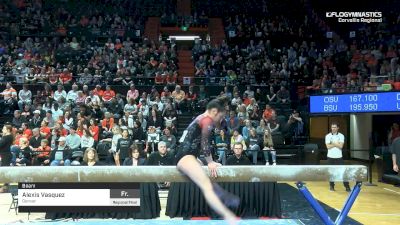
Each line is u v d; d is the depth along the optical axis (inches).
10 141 460.4
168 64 799.7
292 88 774.5
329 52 869.2
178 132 622.5
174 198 333.4
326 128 740.7
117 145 472.7
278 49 908.6
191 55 936.3
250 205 327.9
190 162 177.6
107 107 644.1
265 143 554.3
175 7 1179.3
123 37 936.3
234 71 803.4
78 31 935.0
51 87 701.9
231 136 549.0
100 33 944.3
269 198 330.6
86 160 370.3
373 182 537.0
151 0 1177.4
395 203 402.3
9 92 663.1
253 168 203.8
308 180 207.9
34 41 888.9
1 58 780.6
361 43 909.8
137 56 799.1
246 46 931.3
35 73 737.0
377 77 628.1
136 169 203.5
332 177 207.9
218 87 734.5
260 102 711.7
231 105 658.2
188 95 694.5
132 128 557.6
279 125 644.7
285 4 1157.1
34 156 473.1
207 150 183.8
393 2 973.2
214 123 183.3
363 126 709.3
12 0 1039.0
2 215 354.6
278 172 205.3
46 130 542.0
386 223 323.0
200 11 1155.3
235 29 1008.9
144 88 716.0
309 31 1008.2
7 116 645.3
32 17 983.6
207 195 169.9
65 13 1021.8
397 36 864.3
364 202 407.5
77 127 543.8
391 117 695.7
